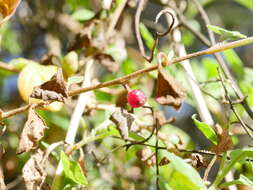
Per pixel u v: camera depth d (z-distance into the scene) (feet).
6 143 1.88
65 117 1.85
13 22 2.19
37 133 1.29
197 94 1.65
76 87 1.54
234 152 1.32
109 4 1.71
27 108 1.31
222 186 1.33
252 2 2.14
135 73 1.31
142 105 1.35
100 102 1.68
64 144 1.44
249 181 1.32
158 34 1.40
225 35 1.43
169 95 1.30
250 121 1.83
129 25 1.99
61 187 1.38
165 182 1.36
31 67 1.53
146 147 1.47
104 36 1.71
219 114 1.86
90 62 1.64
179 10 1.88
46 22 2.13
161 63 1.32
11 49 2.24
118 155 1.81
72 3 2.06
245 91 1.82
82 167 1.43
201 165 1.40
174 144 1.49
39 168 1.34
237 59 1.83
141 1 1.57
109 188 1.78
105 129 1.47
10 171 1.89
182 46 1.74
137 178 1.81
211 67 1.84
